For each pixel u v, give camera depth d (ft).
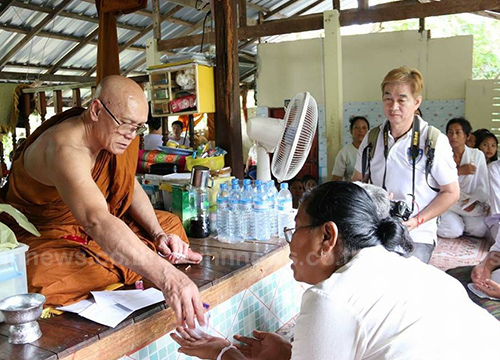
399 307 3.72
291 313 8.63
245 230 8.69
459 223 15.15
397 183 8.12
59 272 5.93
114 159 6.91
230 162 10.89
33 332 4.83
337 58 17.04
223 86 10.83
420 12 16.33
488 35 45.75
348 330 3.68
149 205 7.69
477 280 7.02
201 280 6.52
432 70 19.43
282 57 20.89
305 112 8.26
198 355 5.23
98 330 5.06
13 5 20.01
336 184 4.33
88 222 5.32
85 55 26.86
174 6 24.47
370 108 20.16
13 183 6.62
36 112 17.69
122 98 5.86
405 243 4.45
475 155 14.96
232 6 10.72
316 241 4.21
